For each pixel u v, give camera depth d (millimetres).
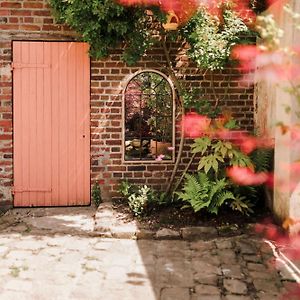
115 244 5496
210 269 4754
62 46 6801
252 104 7094
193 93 6754
